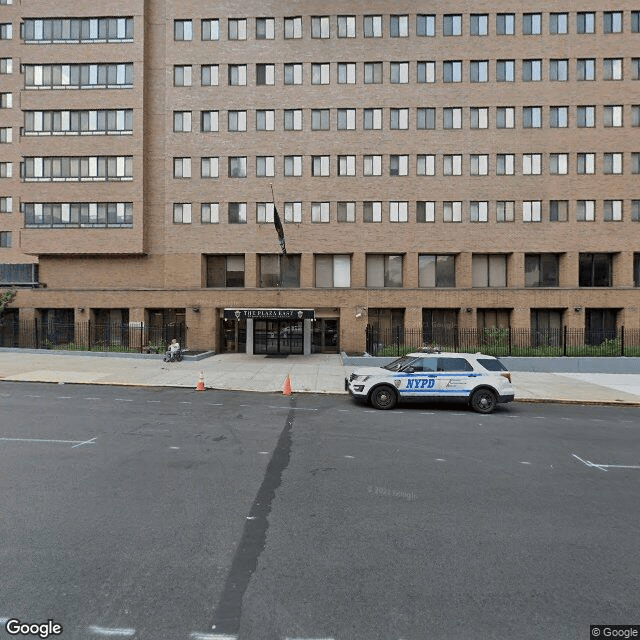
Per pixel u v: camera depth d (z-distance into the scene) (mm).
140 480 5922
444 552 4172
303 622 3162
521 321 26938
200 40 28047
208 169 28203
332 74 27719
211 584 3598
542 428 9586
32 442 7754
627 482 6160
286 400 12625
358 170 27656
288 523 4719
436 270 28406
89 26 28172
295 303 27656
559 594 3549
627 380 17469
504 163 27359
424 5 27453
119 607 3291
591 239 26891
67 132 28188
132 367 19391
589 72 26969
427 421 10086
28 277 31766
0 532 4430
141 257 28625
